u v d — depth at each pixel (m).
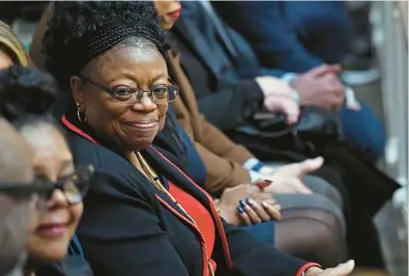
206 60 4.38
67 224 1.92
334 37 6.23
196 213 2.97
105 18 2.70
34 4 4.40
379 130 5.39
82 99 2.76
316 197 3.84
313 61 5.59
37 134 1.87
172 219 2.78
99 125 2.74
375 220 5.45
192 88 4.27
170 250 2.65
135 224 2.62
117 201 2.61
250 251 3.08
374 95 6.74
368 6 7.56
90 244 2.58
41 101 1.90
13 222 1.61
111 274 2.59
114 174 2.62
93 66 2.71
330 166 4.54
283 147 4.37
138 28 2.72
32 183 1.64
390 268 5.09
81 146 2.70
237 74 4.87
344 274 2.88
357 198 4.71
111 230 2.60
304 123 4.39
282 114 4.36
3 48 2.70
